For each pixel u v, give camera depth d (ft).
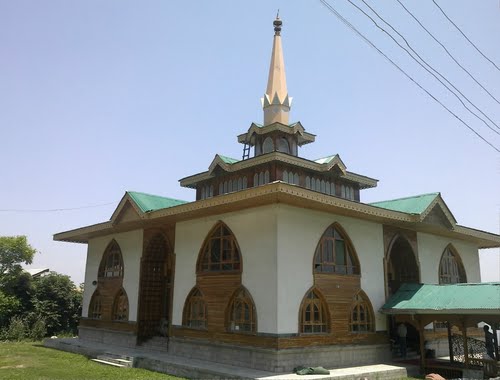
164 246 78.33
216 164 72.13
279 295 52.34
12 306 106.52
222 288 60.18
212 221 64.08
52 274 119.24
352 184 75.87
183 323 65.57
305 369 50.24
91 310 89.81
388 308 62.64
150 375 55.77
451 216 72.49
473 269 85.97
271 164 66.08
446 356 71.51
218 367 53.98
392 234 70.08
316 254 58.03
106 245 88.48
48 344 87.10
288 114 75.10
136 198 73.36
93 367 61.46
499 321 52.80
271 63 77.56
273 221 54.54
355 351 59.52
